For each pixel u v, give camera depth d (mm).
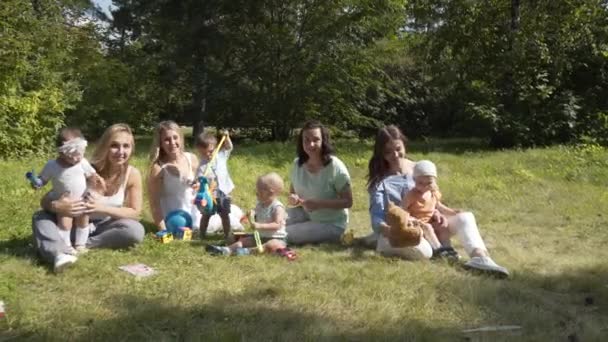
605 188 9578
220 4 19297
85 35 19547
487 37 16922
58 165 5168
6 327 3613
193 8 19562
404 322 3852
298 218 6215
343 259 5328
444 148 16359
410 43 19594
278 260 5176
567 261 5500
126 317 3777
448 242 5602
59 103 13398
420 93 22094
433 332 3711
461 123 20516
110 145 5449
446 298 4340
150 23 22766
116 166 5492
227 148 6734
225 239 5852
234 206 6742
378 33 20078
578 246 6133
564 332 3779
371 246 5852
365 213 7906
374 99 21641
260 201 5711
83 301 4062
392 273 4844
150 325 3689
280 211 5637
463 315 4031
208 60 20344
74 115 18516
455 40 17422
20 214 6543
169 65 21047
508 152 14367
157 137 6227
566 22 16328
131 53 26406
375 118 22234
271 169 11117
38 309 3885
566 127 15734
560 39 16375
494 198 8734
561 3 16141
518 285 4719
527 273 5039
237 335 3551
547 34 16406
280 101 19688
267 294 4277
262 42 19203
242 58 19875
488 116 15641
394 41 20562
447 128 21953
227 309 3973
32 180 5031
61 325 3641
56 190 5156
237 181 9469
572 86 16938
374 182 5941
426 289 4473
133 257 5109
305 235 5930
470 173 11203
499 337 3643
